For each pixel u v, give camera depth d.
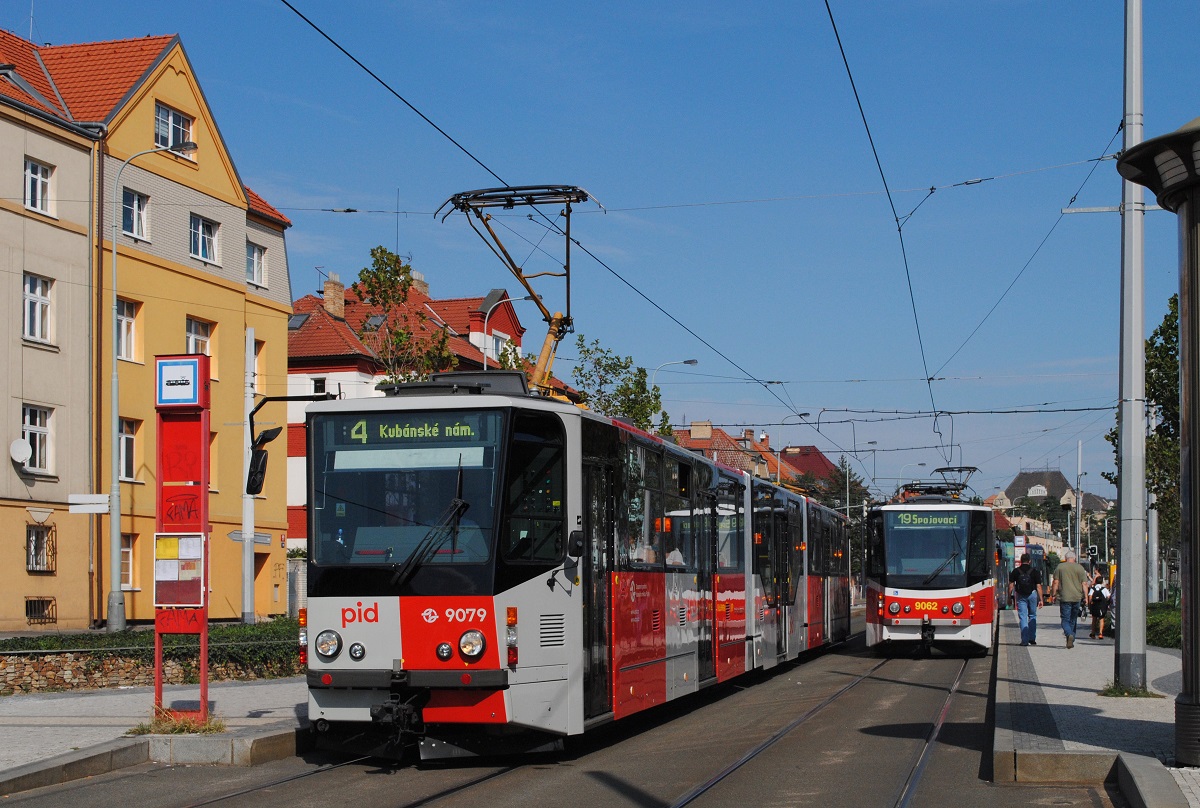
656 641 14.86
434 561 11.59
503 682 11.34
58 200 32.84
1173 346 30.25
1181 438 10.22
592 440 12.96
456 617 11.45
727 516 19.05
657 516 15.22
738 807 9.62
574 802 9.89
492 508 11.63
